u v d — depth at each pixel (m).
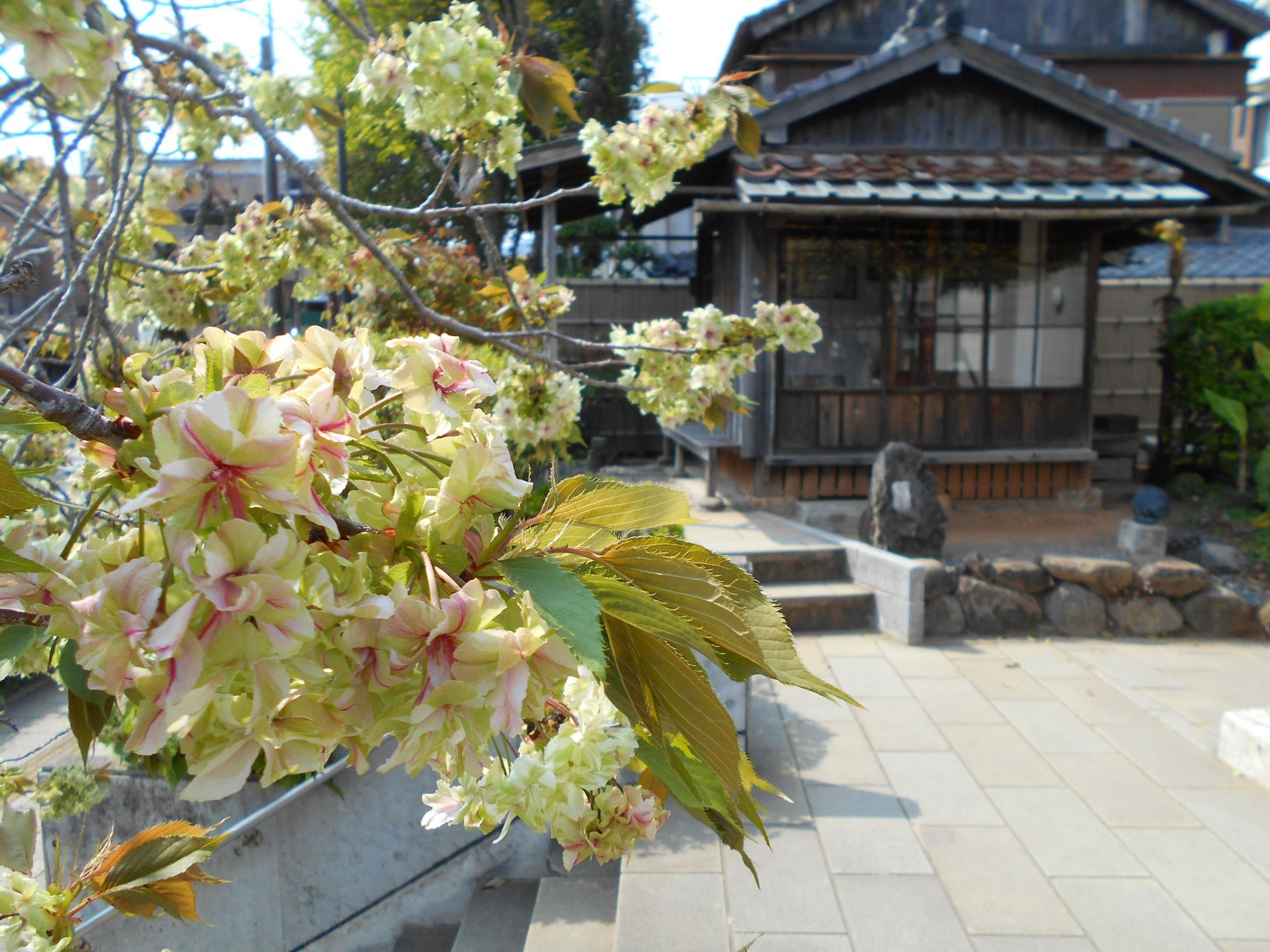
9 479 0.56
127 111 2.35
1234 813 3.81
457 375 0.69
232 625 0.49
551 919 3.17
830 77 8.05
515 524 0.63
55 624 0.55
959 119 8.51
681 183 9.02
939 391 8.41
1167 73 14.11
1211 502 9.07
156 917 1.10
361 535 0.61
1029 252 8.49
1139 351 12.42
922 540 6.72
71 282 1.96
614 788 1.07
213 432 0.50
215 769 0.52
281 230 3.26
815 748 4.45
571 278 11.95
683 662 0.55
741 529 7.55
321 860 3.52
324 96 3.06
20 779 2.31
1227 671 5.57
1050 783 4.09
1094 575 6.29
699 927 2.97
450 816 1.04
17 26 0.81
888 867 3.37
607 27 13.84
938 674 5.51
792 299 8.24
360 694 0.55
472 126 2.33
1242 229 15.38
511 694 0.54
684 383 3.12
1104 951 2.91
